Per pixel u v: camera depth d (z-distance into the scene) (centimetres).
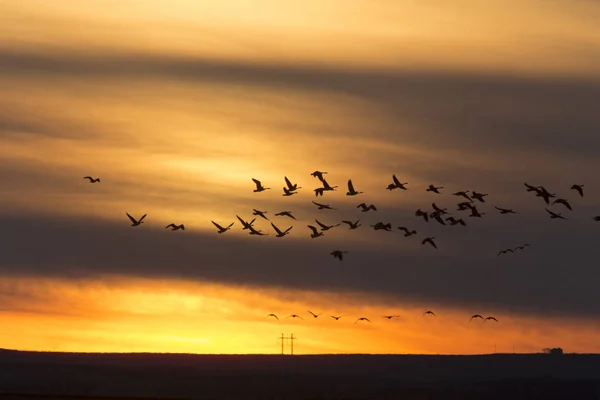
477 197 13112
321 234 13275
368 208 13288
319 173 12938
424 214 13100
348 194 12912
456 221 12988
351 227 13412
